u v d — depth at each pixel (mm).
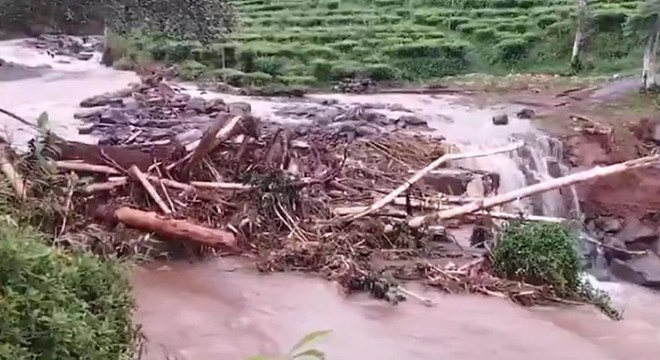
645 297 10844
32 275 3697
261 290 8797
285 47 29172
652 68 23516
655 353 8047
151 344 7117
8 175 8797
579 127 17969
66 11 13672
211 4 16062
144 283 8680
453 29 32562
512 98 23234
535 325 8469
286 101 22531
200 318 7863
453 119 19438
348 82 26781
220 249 9758
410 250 10312
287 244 9906
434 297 9055
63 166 10211
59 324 3629
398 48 29859
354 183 12000
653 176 14805
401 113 20094
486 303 9023
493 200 11031
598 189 14844
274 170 10555
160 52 28344
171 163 10898
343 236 10148
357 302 8758
